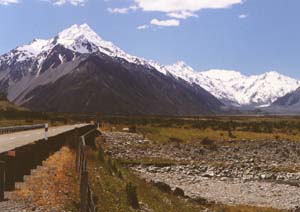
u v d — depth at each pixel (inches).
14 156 868.6
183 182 2289.6
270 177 2576.3
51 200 818.2
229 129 4613.7
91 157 1600.6
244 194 2050.9
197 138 3806.6
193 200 1648.6
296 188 2247.8
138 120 6328.7
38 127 3624.5
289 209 1753.2
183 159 2994.6
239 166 2834.6
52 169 1155.3
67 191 922.1
